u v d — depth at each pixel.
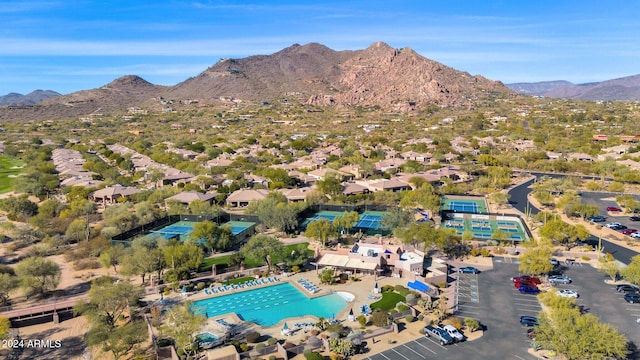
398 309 75.56
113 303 72.56
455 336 66.19
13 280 80.75
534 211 146.75
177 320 64.81
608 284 86.69
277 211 123.75
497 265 98.44
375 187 168.12
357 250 101.12
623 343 56.56
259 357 62.12
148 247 99.19
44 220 127.12
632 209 140.25
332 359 60.88
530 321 70.88
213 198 157.50
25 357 64.25
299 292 85.94
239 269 96.50
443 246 103.19
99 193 157.88
